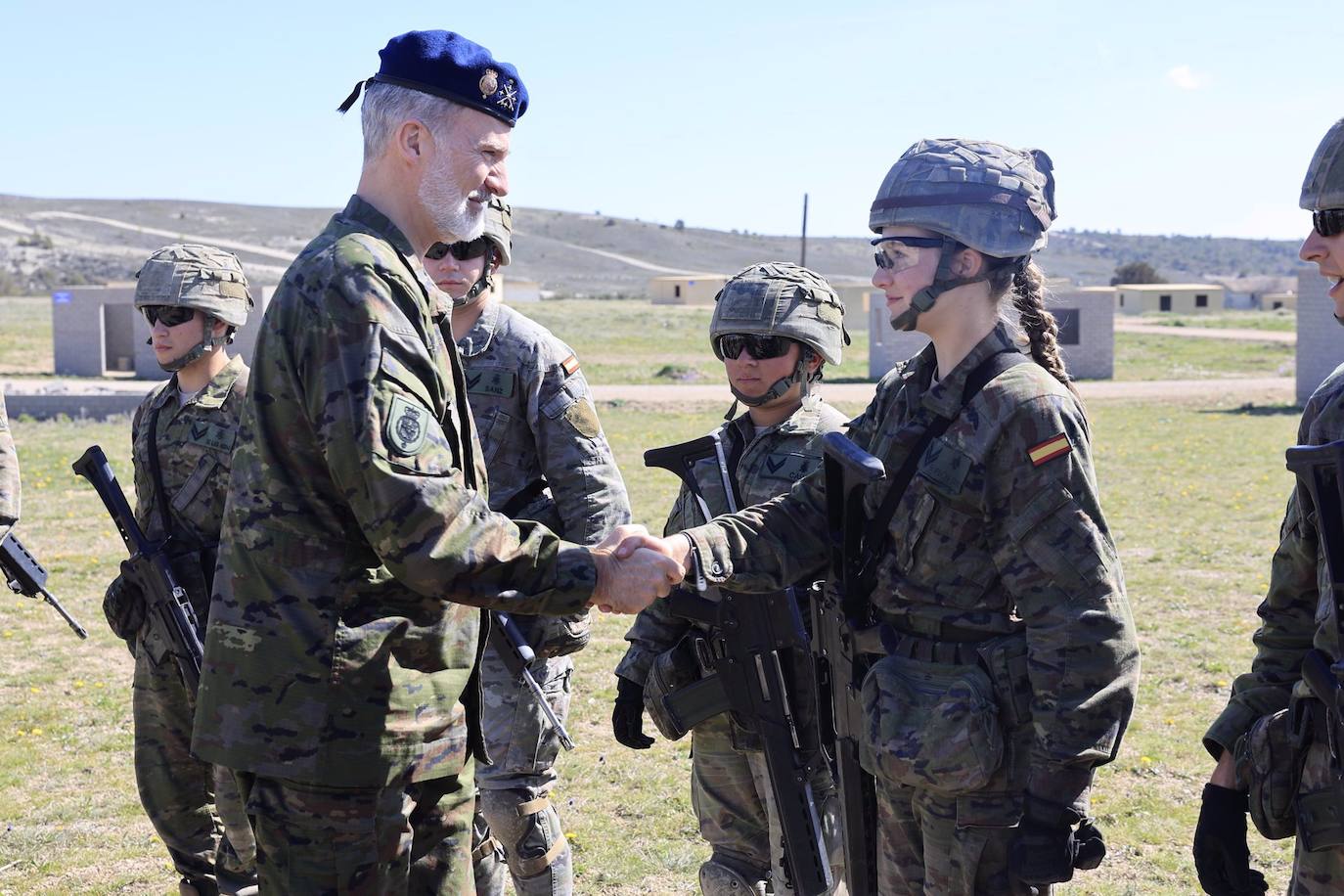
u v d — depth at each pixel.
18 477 4.48
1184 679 7.59
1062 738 2.60
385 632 2.52
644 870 5.09
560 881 3.96
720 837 3.83
